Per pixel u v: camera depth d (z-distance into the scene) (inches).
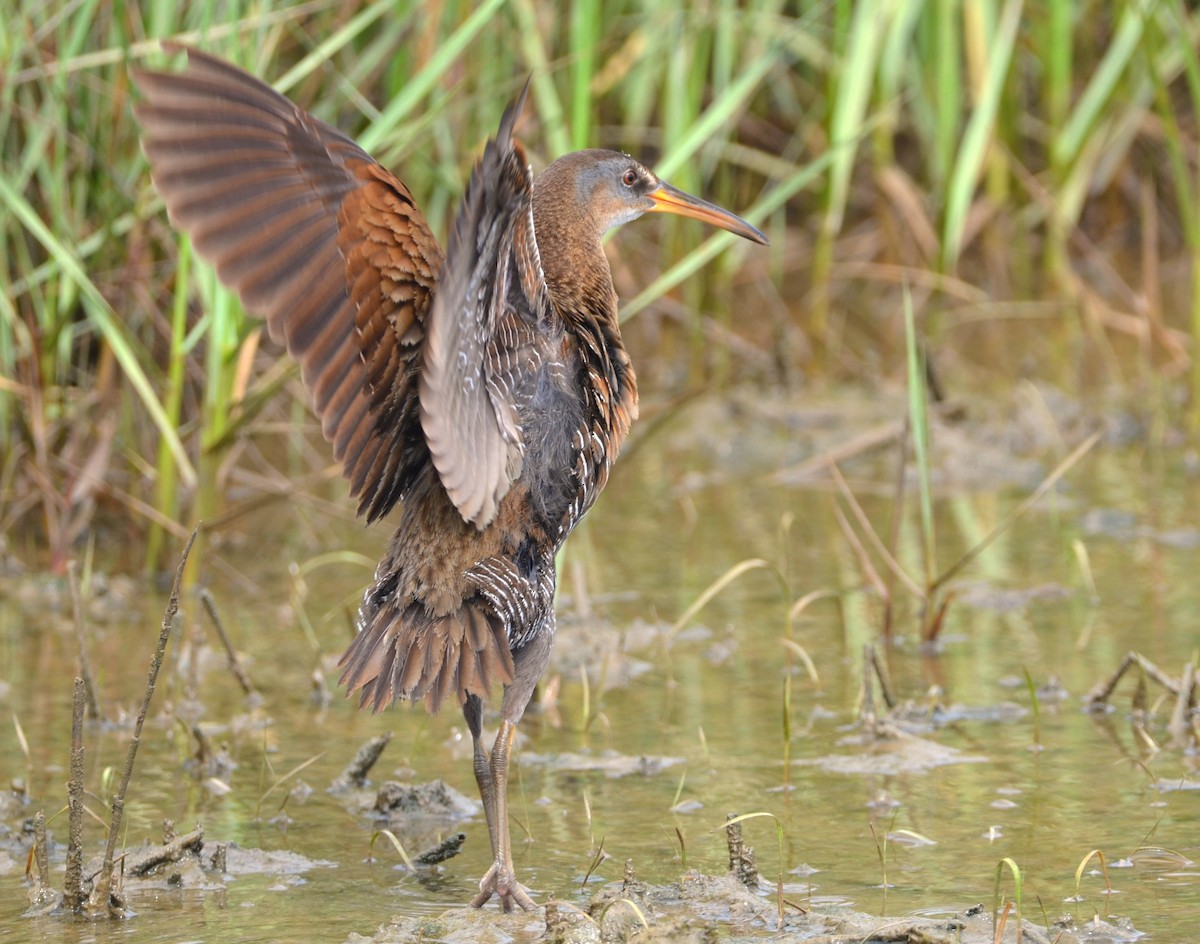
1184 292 751.1
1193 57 588.7
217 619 397.1
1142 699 366.9
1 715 385.7
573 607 452.8
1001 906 275.4
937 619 418.3
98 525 535.8
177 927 276.1
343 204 253.9
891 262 749.9
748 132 784.3
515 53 630.5
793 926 266.8
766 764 348.2
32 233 523.8
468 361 251.9
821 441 609.9
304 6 507.5
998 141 767.7
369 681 272.4
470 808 332.2
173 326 495.2
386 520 548.7
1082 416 619.5
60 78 477.7
